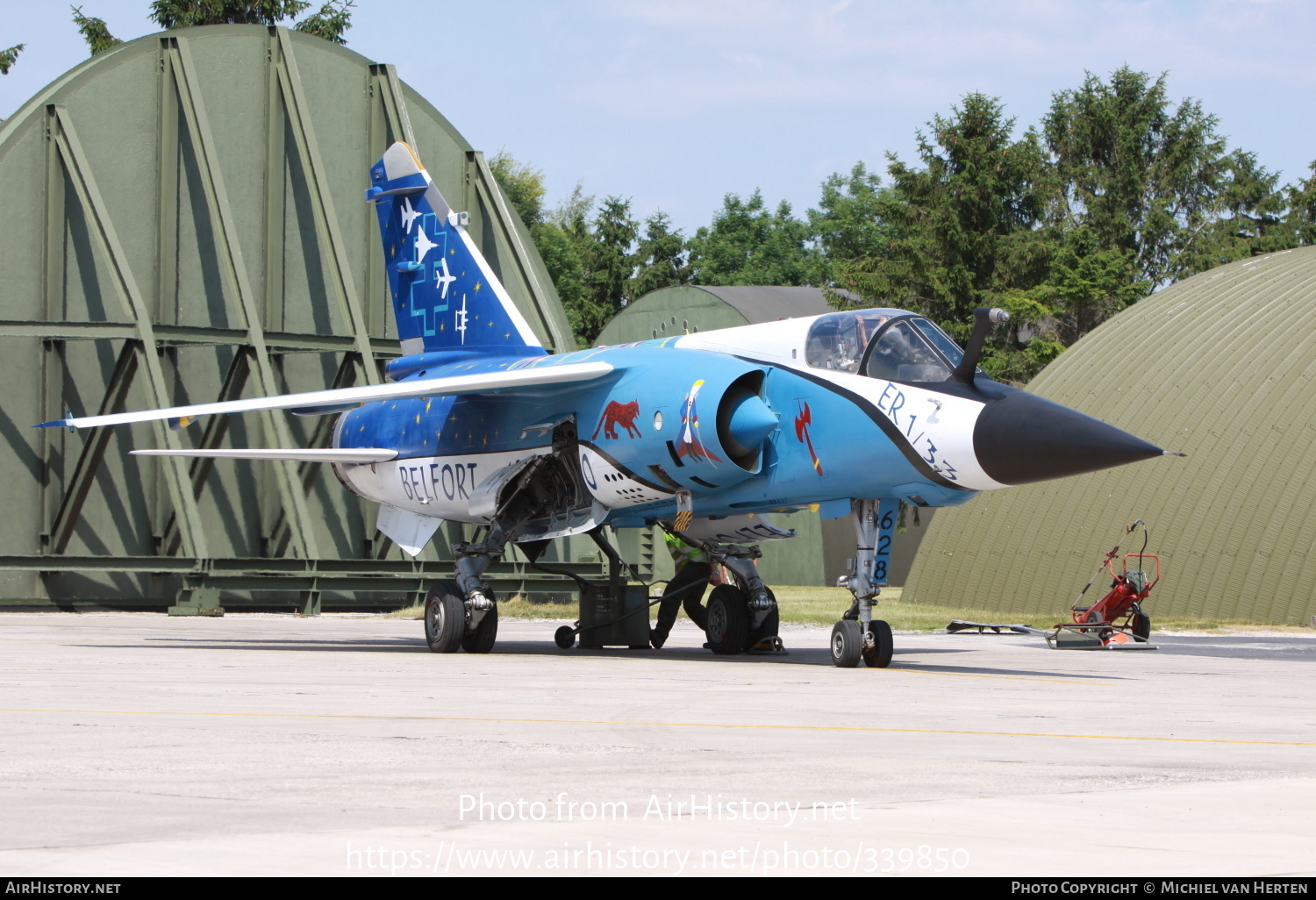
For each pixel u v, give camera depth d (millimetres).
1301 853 17688
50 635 78812
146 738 29391
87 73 111375
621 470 59562
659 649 71812
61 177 109062
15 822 19359
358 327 113812
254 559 102750
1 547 106938
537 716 34625
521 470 64500
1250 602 101438
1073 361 130375
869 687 45406
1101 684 48156
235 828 18906
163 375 111125
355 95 124562
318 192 115250
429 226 75938
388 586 106688
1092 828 19312
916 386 51906
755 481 58344
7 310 107000
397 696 40188
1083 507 113812
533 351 69625
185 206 115438
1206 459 109375
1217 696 43594
